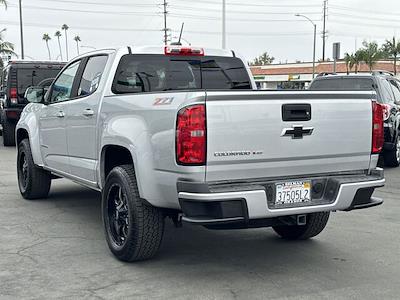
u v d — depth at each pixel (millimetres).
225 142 4332
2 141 17422
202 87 6500
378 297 4438
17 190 9023
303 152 4695
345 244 5980
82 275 4906
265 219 4672
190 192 4305
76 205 7852
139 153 4809
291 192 4707
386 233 6465
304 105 4660
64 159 6750
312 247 5859
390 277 4926
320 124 4758
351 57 47938
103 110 5598
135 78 5953
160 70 6176
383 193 9125
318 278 4883
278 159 4586
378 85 11242
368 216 7371
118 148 5332
